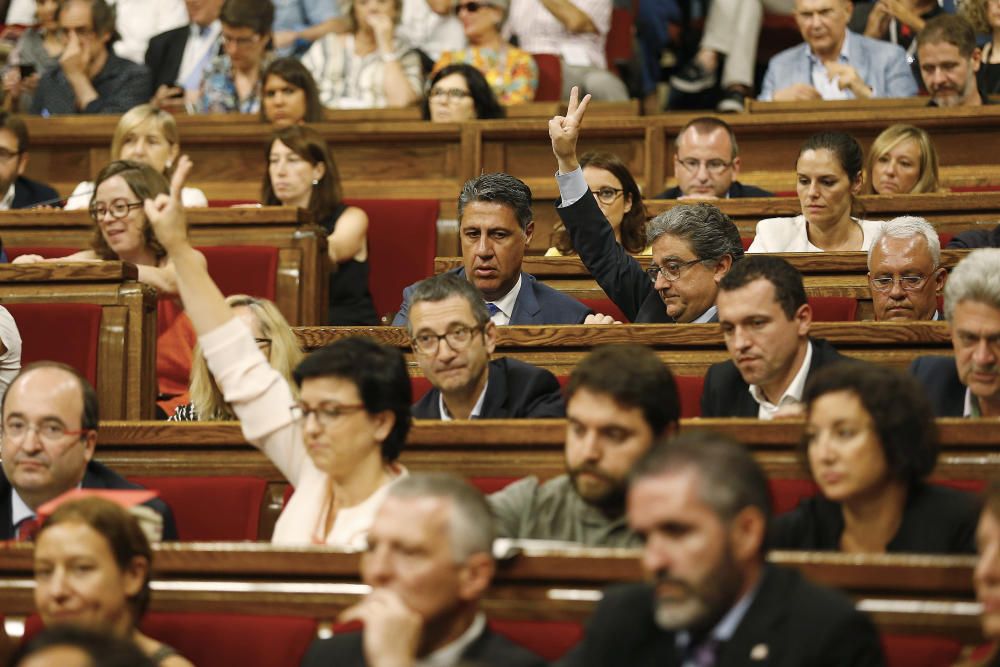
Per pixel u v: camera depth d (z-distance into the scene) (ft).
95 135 56.65
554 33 63.00
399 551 19.16
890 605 19.67
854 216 43.75
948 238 43.86
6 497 27.81
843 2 58.44
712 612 17.46
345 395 23.52
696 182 46.85
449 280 29.81
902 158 46.29
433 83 55.57
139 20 67.21
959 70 52.13
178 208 25.73
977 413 28.07
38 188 53.31
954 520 21.04
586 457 21.35
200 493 28.94
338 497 24.34
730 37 63.87
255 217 43.78
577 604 20.52
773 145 53.31
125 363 37.63
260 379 25.62
